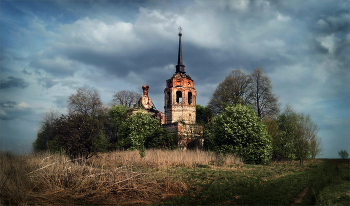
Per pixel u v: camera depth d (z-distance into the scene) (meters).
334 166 17.27
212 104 46.31
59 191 9.09
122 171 11.19
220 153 24.33
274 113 41.00
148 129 33.41
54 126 16.89
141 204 8.50
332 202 8.04
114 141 38.97
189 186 11.23
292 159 28.50
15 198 7.98
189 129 36.31
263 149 24.45
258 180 13.52
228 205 8.43
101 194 9.14
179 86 42.81
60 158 13.32
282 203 8.49
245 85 44.38
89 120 17.52
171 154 22.50
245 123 25.59
